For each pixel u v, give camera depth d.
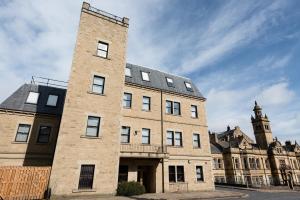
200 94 28.39
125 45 21.03
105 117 17.61
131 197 15.86
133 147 20.00
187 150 23.47
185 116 25.05
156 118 22.77
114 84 19.02
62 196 14.20
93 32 19.52
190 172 22.64
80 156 15.63
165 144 22.17
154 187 19.95
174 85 26.84
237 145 47.38
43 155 18.55
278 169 49.84
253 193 23.92
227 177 43.47
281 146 54.44
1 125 17.97
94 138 16.59
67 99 16.50
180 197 16.09
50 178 14.25
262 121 57.94
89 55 18.61
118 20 21.45
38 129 19.17
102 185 15.76
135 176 19.53
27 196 13.64
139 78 23.95
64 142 15.39
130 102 21.88
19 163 17.55
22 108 19.20
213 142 48.88
